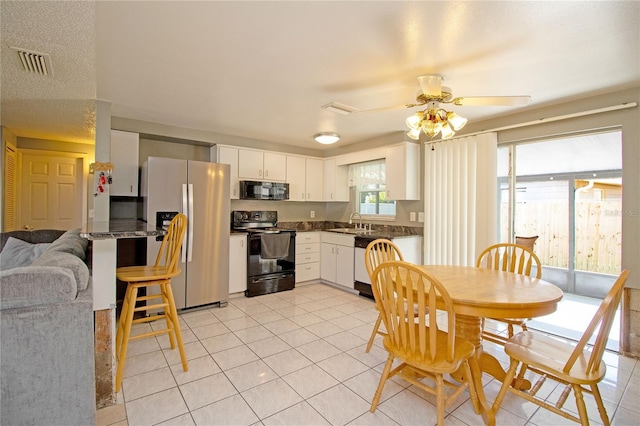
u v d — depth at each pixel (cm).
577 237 468
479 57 209
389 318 179
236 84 257
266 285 424
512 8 158
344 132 416
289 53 206
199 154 438
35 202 431
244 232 414
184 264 346
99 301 189
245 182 432
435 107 237
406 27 176
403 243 389
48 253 197
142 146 396
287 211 522
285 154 483
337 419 177
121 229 204
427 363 158
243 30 180
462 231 358
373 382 215
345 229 496
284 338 283
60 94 265
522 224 516
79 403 153
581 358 171
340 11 162
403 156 406
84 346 153
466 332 220
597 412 186
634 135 256
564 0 152
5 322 140
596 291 447
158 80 250
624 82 247
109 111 298
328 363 239
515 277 221
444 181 378
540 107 307
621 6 155
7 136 372
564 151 438
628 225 258
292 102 300
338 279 450
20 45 186
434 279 151
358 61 216
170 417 177
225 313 348
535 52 202
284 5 157
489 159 336
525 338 191
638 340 254
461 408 188
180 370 226
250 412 182
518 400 197
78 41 183
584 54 204
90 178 459
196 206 354
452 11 161
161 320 325
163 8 159
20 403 143
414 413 183
